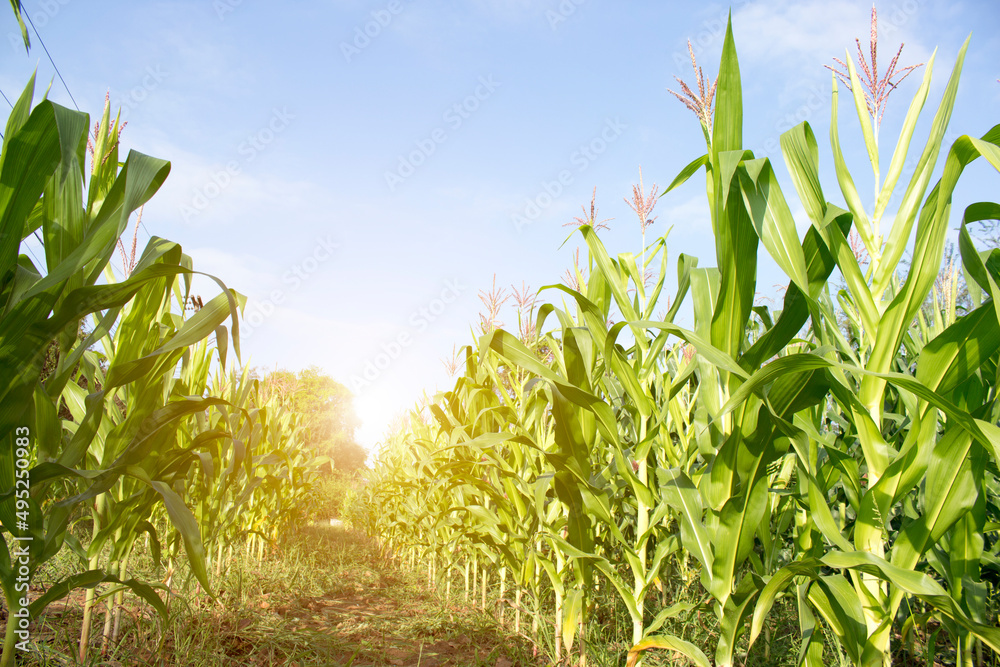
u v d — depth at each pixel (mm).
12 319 1479
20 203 1479
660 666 2750
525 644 3619
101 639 2723
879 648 1602
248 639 3287
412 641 3939
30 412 1663
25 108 1630
